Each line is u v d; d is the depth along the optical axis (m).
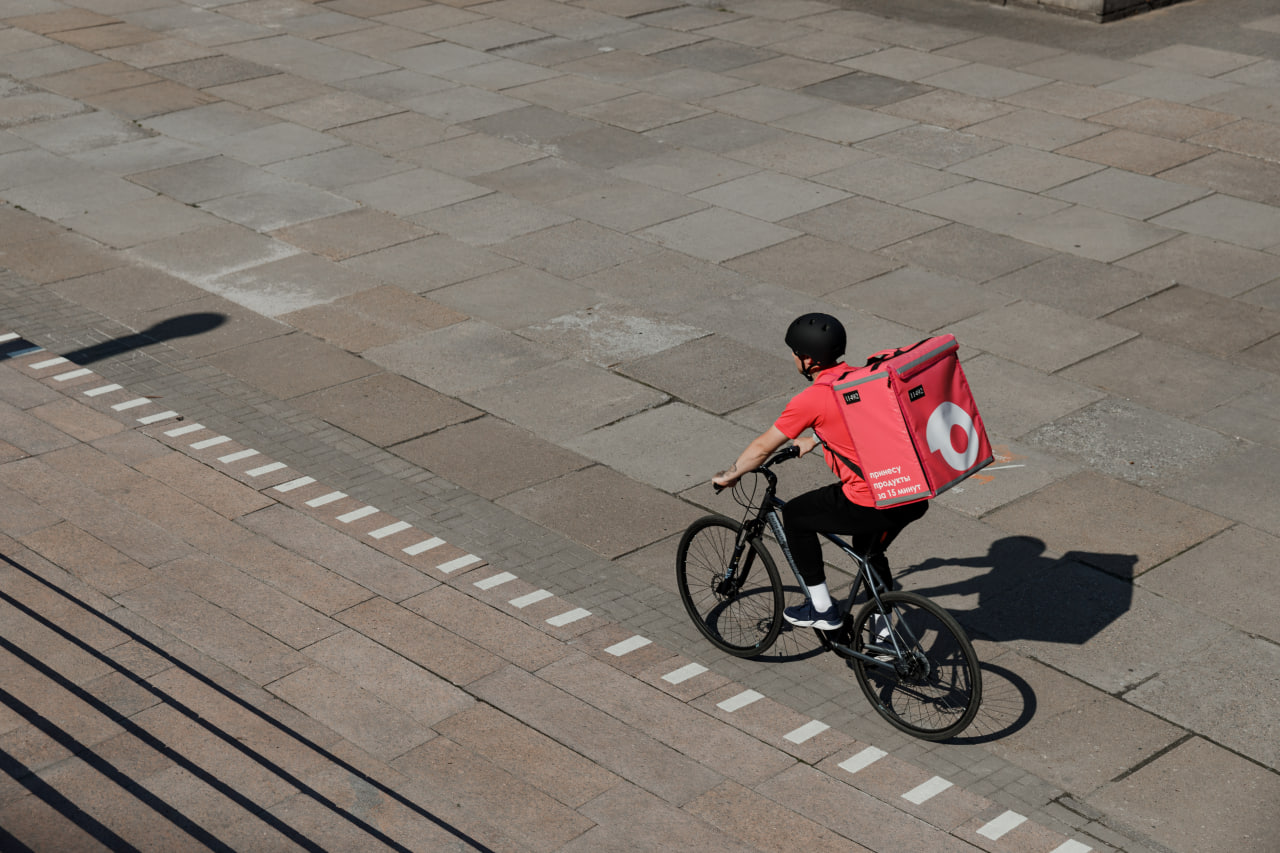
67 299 11.76
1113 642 7.36
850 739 6.55
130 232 13.22
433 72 18.38
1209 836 5.98
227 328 11.27
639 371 10.55
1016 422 9.77
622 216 13.65
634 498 8.81
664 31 20.34
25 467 8.95
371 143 15.72
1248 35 19.94
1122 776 6.36
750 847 5.76
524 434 9.63
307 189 14.34
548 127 16.27
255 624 7.29
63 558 7.87
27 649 6.96
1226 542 8.30
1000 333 11.16
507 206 13.91
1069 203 13.95
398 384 10.36
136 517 8.38
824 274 12.32
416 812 5.87
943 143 15.70
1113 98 17.23
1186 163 15.05
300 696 6.68
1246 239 13.06
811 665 7.18
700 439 9.56
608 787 6.11
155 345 10.94
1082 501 8.76
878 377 5.95
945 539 8.34
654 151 15.48
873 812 6.04
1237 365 10.64
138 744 6.23
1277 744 6.59
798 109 16.89
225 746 6.25
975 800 6.14
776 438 6.32
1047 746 6.55
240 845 5.59
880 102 17.14
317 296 11.87
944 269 12.41
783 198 14.11
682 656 7.20
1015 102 17.09
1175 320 11.41
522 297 11.88
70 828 5.64
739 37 20.03
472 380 10.43
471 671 6.96
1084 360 10.72
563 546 8.25
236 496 8.70
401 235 13.20
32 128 16.12
